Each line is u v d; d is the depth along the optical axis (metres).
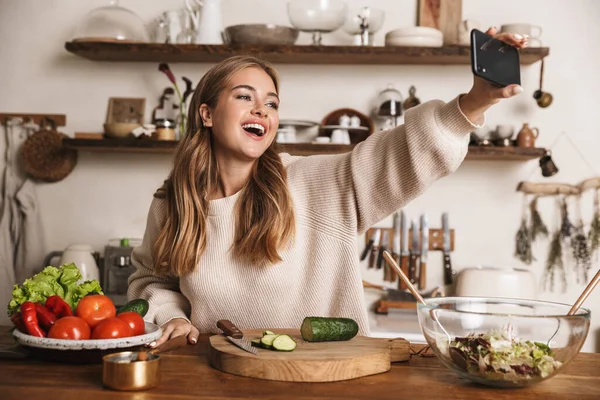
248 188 1.99
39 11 3.89
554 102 3.72
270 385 1.33
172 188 2.09
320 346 1.50
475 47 1.44
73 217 3.86
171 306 2.06
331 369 1.36
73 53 3.70
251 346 1.46
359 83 3.76
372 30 3.55
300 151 3.46
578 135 3.71
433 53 3.44
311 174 2.03
